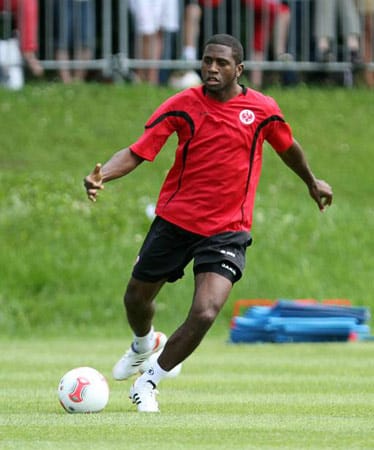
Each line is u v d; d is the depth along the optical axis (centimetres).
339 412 2897
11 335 5459
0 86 7656
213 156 2894
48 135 7262
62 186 6450
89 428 2584
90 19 7544
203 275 2856
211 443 2373
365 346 4928
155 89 7762
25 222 6091
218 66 2891
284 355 4553
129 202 6406
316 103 7838
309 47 7725
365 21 7819
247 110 2925
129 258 5972
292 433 2519
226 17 7506
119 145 7238
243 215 2908
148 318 3083
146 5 7494
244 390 3412
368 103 7919
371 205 6956
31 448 2316
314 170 7238
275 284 5912
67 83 7725
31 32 7469
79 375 2888
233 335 5116
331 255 6197
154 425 2634
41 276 5772
